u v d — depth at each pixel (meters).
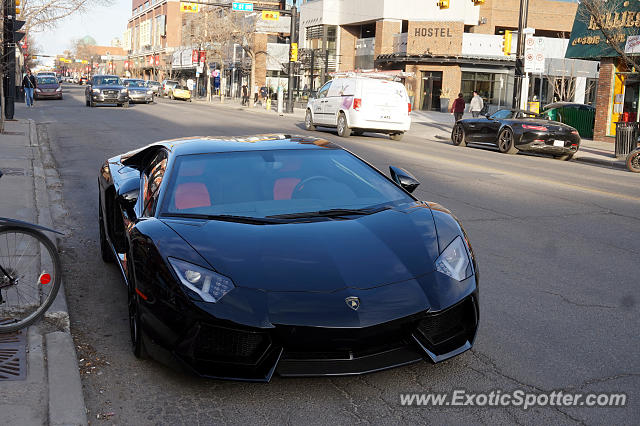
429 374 3.69
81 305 4.92
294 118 33.19
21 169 11.26
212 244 3.53
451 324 3.51
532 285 5.41
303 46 56.44
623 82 22.70
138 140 17.14
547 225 7.88
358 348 3.26
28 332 4.18
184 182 4.20
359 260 3.49
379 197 4.30
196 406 3.32
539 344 4.13
